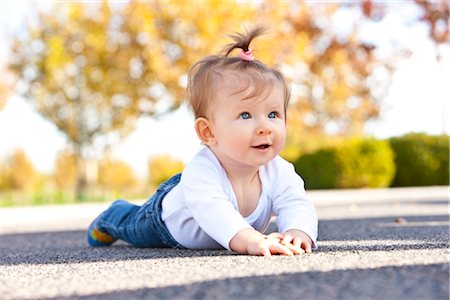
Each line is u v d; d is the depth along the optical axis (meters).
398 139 17.47
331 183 16.31
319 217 6.18
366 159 16.27
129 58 18.23
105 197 14.41
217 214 2.76
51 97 19.45
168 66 16.94
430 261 2.06
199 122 2.93
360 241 3.11
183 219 3.02
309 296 1.61
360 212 6.94
